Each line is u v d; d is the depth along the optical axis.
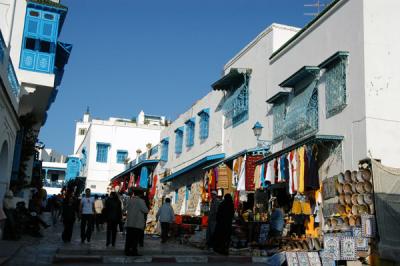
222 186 18.56
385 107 12.02
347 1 13.23
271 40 17.70
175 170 28.52
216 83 20.88
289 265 10.73
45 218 27.73
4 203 14.05
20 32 19.16
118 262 11.09
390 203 10.95
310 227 13.31
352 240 10.91
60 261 10.56
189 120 26.33
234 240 14.24
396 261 10.27
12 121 15.39
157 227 20.78
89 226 14.52
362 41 12.38
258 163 15.66
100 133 44.09
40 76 19.11
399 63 12.38
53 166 62.50
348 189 11.82
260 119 18.03
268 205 15.81
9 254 10.59
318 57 14.48
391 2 12.70
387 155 11.79
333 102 13.23
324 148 13.34
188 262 11.61
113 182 40.62
